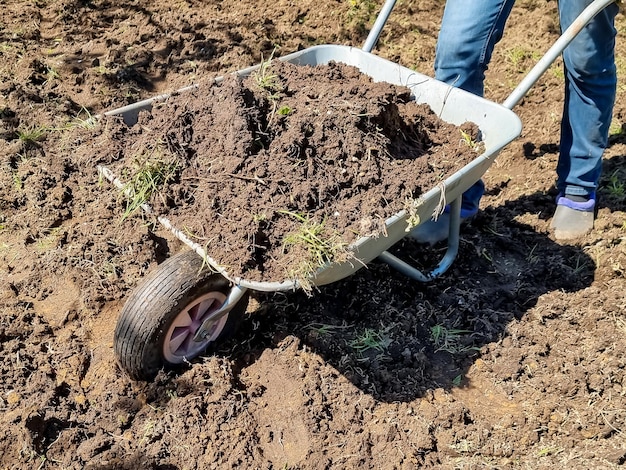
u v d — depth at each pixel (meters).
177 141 2.57
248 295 2.82
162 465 2.46
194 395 2.63
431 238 3.38
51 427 2.57
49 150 3.95
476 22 2.80
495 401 2.70
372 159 2.55
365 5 5.51
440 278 3.26
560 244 3.45
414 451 2.48
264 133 2.56
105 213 3.54
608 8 2.81
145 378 2.64
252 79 2.81
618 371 2.74
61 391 2.70
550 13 5.36
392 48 5.12
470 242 3.42
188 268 2.45
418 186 2.50
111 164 2.59
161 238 3.44
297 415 2.61
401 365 2.84
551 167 3.91
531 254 3.39
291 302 3.07
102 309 3.08
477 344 2.94
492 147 2.53
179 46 5.00
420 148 2.86
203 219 2.35
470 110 2.86
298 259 2.18
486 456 2.50
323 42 5.15
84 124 2.86
